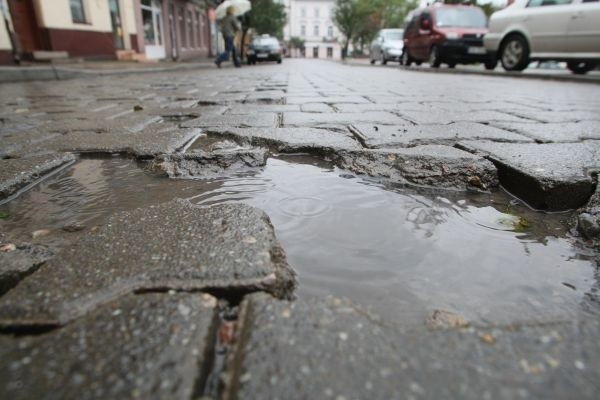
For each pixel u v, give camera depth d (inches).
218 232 47.1
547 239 55.2
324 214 61.2
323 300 34.2
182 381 26.5
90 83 340.2
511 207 67.1
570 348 30.2
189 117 154.6
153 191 70.6
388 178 78.4
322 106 175.8
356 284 43.4
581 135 110.1
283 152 97.6
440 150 89.0
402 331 31.3
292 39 3157.0
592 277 46.1
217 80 372.8
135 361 27.9
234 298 37.2
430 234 55.7
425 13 587.2
